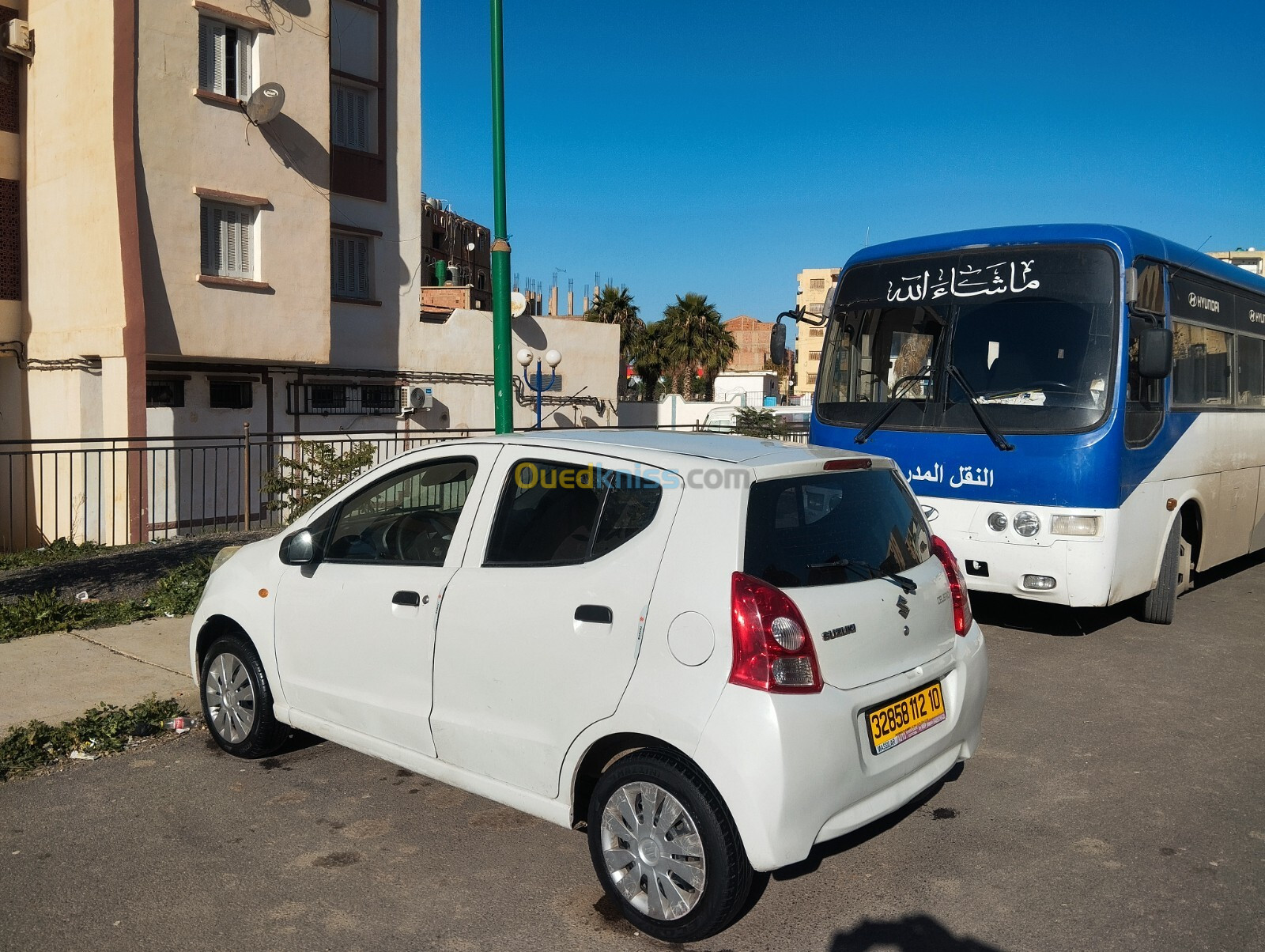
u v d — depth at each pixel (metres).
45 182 15.63
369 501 4.52
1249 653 7.18
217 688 5.07
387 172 19.97
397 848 4.03
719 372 47.16
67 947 3.28
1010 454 7.04
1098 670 6.74
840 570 3.53
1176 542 7.91
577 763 3.51
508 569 3.80
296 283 16.88
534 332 23.11
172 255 15.12
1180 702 6.05
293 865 3.88
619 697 3.36
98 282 14.73
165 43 14.84
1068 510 6.83
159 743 5.21
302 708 4.59
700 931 3.23
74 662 6.45
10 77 15.88
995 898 3.66
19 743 4.95
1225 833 4.23
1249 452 9.55
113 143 14.30
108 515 14.67
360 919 3.47
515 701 3.68
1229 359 9.06
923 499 7.45
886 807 3.43
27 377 16.45
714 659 3.19
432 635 3.96
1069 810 4.47
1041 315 7.20
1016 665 6.86
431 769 4.00
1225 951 3.31
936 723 3.75
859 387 8.05
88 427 15.30
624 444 3.82
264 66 16.17
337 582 4.41
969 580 7.27
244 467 11.53
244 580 4.88
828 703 3.22
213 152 15.53
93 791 4.59
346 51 19.16
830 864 3.93
